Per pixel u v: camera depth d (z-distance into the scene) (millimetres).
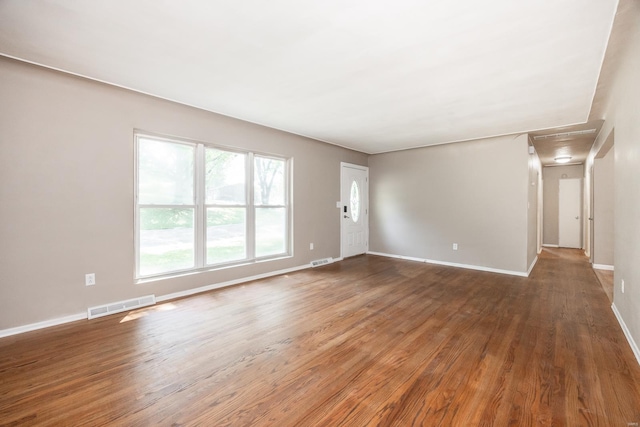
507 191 4961
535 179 6004
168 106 3506
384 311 3205
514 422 1569
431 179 5828
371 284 4266
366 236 6812
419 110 3713
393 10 1813
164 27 2016
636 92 2156
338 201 6020
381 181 6602
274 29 2031
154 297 3434
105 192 3080
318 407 1697
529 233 5059
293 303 3449
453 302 3500
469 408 1686
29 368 2080
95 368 2088
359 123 4320
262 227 4711
